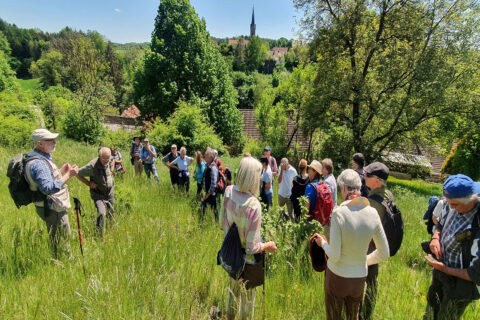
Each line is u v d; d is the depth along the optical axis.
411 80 15.75
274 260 3.68
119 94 70.94
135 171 9.95
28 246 3.62
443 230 2.61
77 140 22.64
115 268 3.11
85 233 4.45
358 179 2.43
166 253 3.66
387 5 16.33
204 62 26.80
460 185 2.27
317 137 24.17
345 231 2.28
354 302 2.49
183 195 7.41
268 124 26.69
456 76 15.85
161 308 2.72
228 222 2.62
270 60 127.12
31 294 2.75
